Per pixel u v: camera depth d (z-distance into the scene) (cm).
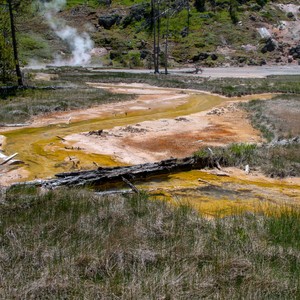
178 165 1234
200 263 611
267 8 7881
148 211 839
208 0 8000
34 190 941
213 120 2044
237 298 513
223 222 788
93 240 670
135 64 6275
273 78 4266
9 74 3141
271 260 630
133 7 7844
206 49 6700
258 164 1300
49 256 611
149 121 2005
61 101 2397
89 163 1302
